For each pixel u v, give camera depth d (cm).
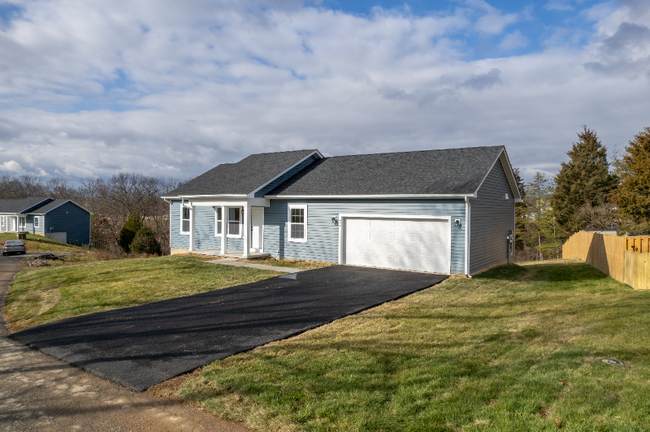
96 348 715
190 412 480
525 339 723
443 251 1478
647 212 2559
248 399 501
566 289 1238
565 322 835
